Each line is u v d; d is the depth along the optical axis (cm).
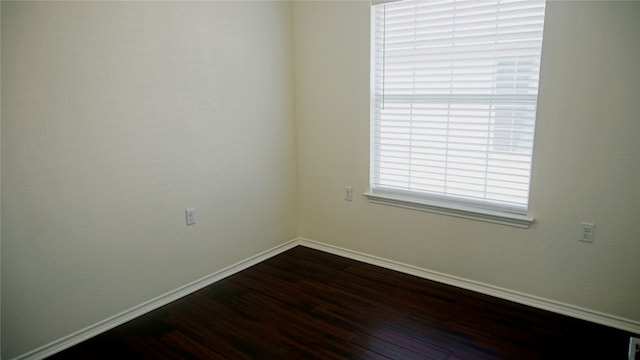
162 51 266
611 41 226
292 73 364
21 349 226
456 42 281
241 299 295
